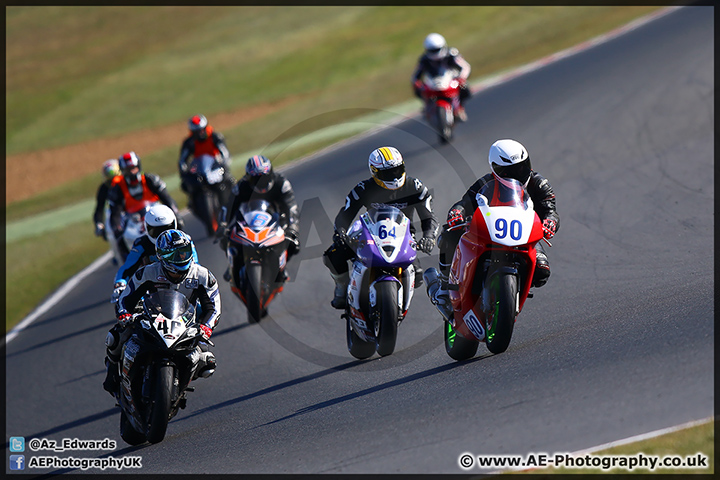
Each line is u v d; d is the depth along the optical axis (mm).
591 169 42562
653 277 27188
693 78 54031
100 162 78438
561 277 29922
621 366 17438
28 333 39531
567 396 16438
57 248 53219
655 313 21547
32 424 29781
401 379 22047
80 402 30797
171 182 64438
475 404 17359
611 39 75812
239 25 125688
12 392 32969
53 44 128500
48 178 76688
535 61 76250
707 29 68062
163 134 84188
